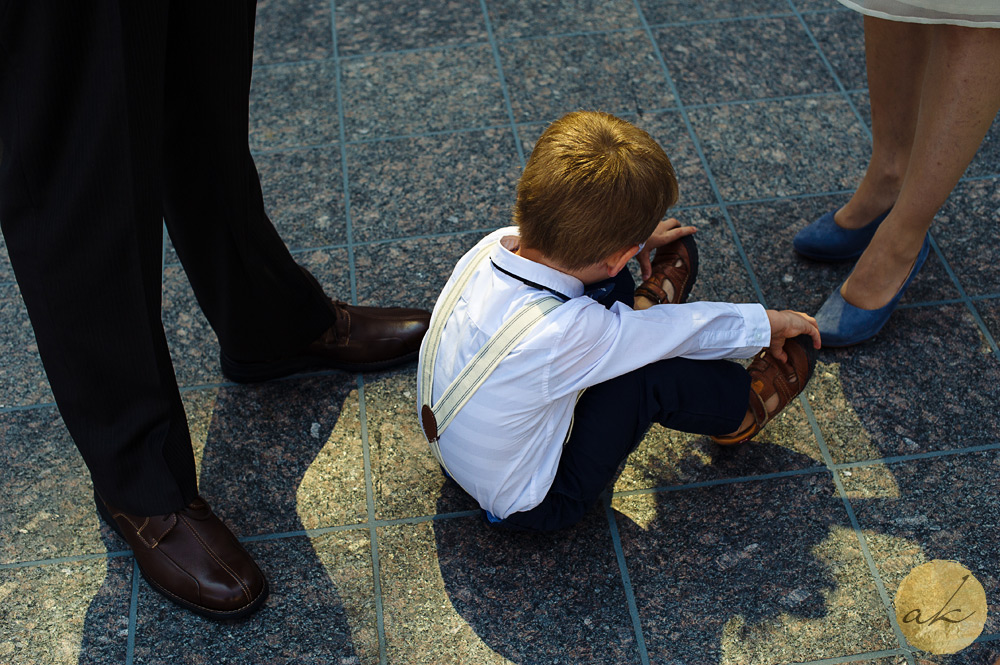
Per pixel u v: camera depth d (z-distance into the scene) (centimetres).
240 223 167
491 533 183
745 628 170
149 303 145
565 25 294
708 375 164
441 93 273
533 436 154
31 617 174
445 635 170
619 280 174
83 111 123
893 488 188
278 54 288
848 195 244
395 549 181
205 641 170
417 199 245
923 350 211
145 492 164
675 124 263
